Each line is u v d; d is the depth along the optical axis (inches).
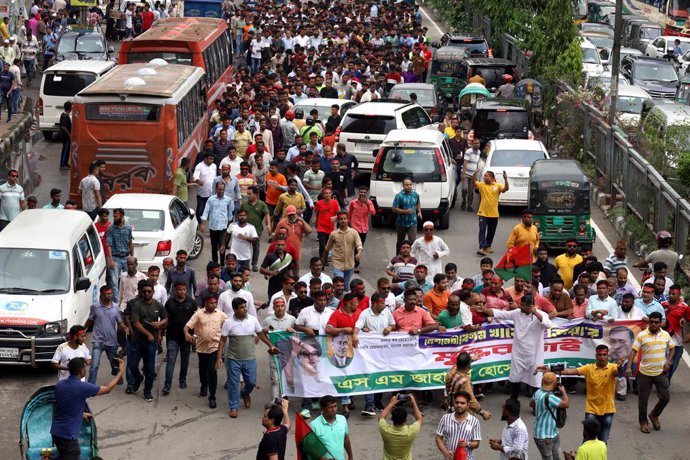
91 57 1749.5
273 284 779.4
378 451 629.0
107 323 698.8
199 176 1029.2
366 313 682.2
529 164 1107.3
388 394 705.6
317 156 1032.8
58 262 768.3
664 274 729.0
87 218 836.0
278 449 528.4
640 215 1022.4
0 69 1497.3
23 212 835.4
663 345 650.2
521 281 708.7
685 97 1584.6
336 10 2235.5
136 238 878.4
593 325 700.0
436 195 1037.2
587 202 961.5
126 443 636.7
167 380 704.4
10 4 1818.4
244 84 1395.2
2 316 730.8
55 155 1355.8
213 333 679.7
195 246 982.4
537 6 1640.0
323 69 1622.8
